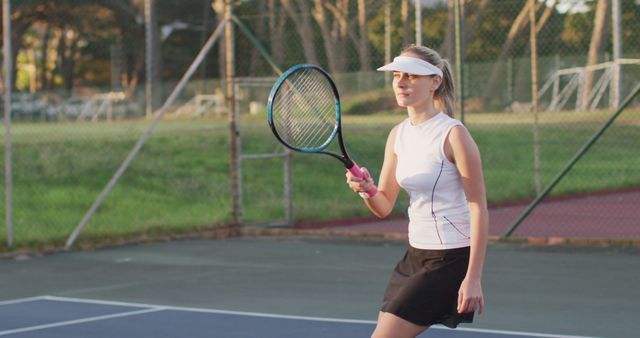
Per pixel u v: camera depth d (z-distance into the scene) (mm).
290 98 9453
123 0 76750
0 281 17344
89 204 29094
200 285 16500
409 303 7293
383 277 16984
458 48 20750
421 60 7324
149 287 16422
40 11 75188
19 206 28344
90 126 50906
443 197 7285
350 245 21297
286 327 12812
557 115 39250
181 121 49875
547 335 12000
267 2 31109
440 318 7391
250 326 12930
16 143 40250
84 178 32812
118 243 21984
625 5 41500
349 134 34031
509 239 20688
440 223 7305
